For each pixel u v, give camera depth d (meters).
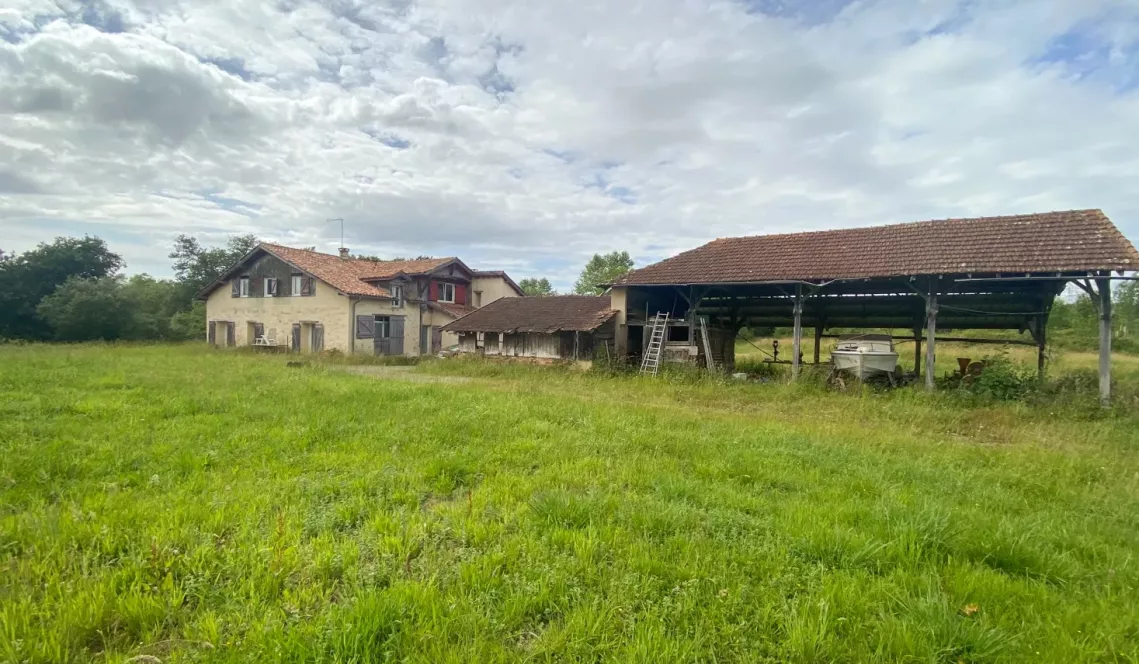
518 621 3.17
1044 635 3.16
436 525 4.44
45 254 39.47
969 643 3.00
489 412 9.91
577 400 12.30
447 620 3.04
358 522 4.63
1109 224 13.70
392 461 6.59
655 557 3.97
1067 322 28.73
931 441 9.20
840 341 17.44
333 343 27.77
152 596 3.24
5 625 2.79
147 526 4.23
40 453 6.14
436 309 32.47
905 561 4.02
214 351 26.33
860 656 2.91
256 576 3.50
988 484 6.52
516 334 22.75
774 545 4.25
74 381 12.28
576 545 4.10
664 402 13.38
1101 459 7.77
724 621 3.16
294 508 4.72
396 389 12.73
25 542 3.92
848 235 17.86
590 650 2.90
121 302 35.41
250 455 6.64
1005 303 16.11
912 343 29.59
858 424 10.65
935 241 15.56
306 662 2.67
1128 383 13.83
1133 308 33.94
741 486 6.07
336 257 32.75
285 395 11.25
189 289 44.47
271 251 29.19
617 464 6.73
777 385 15.58
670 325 19.92
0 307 35.88
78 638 2.87
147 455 6.43
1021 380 13.91
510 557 3.89
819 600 3.39
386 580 3.58
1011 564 4.11
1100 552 4.48
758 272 17.30
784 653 2.93
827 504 5.29
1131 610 3.43
